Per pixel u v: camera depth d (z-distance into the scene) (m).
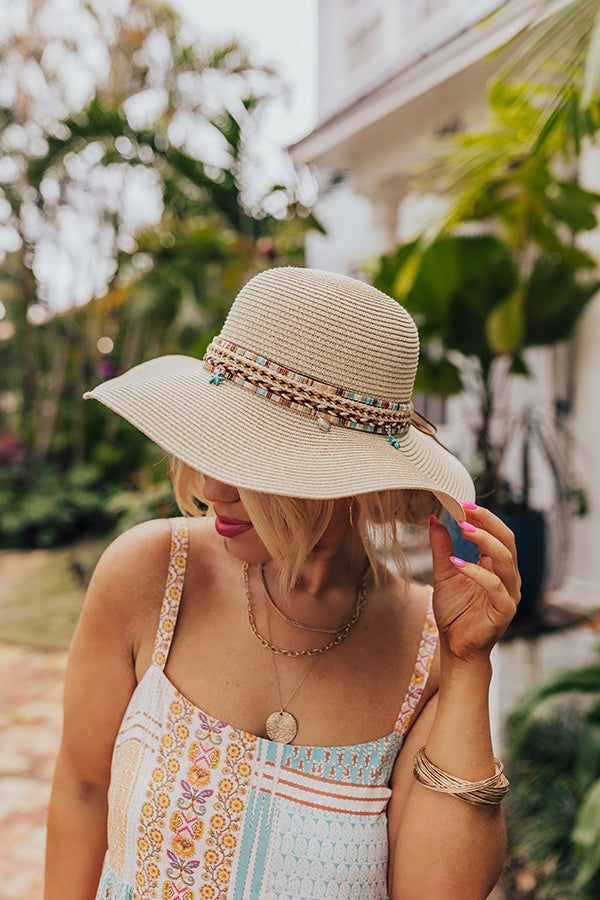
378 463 0.79
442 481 0.91
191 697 0.92
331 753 0.89
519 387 4.65
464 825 0.82
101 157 8.09
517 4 2.50
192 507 0.98
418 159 4.55
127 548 1.00
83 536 8.55
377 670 0.95
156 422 0.82
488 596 0.82
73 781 1.01
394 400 0.86
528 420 3.82
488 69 3.35
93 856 1.02
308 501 0.82
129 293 8.37
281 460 0.79
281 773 0.87
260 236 7.86
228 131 7.57
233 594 0.96
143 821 0.87
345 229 7.12
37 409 9.66
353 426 0.83
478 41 3.07
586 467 3.91
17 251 9.46
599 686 2.34
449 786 0.82
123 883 0.90
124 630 0.97
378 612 0.99
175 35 8.80
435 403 5.71
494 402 4.51
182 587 0.97
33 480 8.84
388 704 0.94
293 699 0.92
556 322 3.44
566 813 2.26
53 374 9.69
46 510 8.11
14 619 5.47
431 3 5.29
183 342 7.41
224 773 0.87
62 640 5.00
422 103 3.94
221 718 0.91
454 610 0.86
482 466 3.79
